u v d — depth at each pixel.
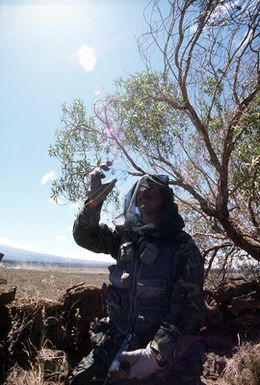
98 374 2.60
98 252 2.91
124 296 2.60
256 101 4.75
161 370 2.40
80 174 5.25
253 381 3.65
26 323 3.97
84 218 2.75
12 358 3.73
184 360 2.48
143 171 5.36
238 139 4.62
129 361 2.33
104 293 4.23
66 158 5.32
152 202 2.68
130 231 2.71
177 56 4.52
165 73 4.92
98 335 2.72
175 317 2.39
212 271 5.80
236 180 4.87
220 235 5.55
